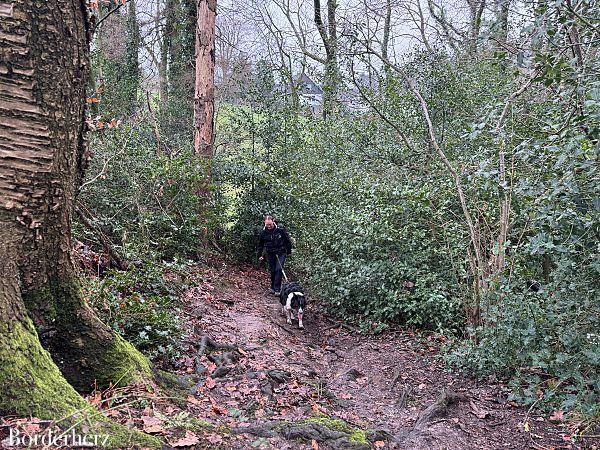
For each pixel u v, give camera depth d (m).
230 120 14.60
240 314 7.95
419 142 10.29
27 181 3.15
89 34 3.54
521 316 5.22
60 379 3.05
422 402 5.39
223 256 12.27
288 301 8.25
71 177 3.47
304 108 14.38
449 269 7.91
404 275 7.99
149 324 5.15
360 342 7.70
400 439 4.43
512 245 6.31
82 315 3.67
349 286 8.38
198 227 10.36
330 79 12.04
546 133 4.99
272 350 6.48
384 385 5.93
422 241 8.16
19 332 3.01
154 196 9.64
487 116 5.85
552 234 4.50
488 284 6.25
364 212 8.46
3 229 3.12
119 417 3.31
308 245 10.66
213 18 11.69
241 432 3.64
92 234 7.33
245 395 4.61
